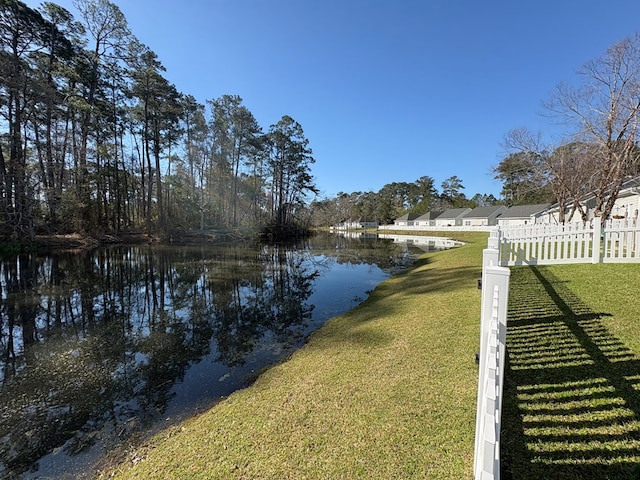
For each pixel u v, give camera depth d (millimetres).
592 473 1691
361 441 2330
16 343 5680
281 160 36594
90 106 20938
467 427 2312
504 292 1677
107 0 21984
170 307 7961
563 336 3328
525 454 1867
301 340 5570
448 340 4020
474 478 1676
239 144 31828
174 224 27266
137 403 3699
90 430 3201
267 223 35469
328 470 2088
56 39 19891
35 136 19922
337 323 6219
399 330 4879
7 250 16500
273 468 2184
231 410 3188
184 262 15234
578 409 2213
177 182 29281
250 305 8125
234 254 18766
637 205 12586
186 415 3408
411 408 2654
